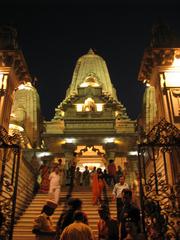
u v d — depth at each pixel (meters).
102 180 16.25
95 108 37.41
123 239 7.54
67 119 34.75
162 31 15.24
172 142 9.42
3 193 11.26
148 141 9.79
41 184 18.25
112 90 45.81
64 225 7.29
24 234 12.71
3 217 8.68
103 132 33.62
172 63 14.55
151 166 13.91
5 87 14.39
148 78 16.25
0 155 11.73
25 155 31.08
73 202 7.58
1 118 13.54
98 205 15.23
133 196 12.73
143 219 8.20
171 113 13.27
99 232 9.12
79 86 40.31
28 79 16.67
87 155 36.19
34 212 14.98
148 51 15.07
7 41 15.02
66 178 21.80
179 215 8.67
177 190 9.32
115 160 32.22
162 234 8.34
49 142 32.62
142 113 33.81
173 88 13.93
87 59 48.12
